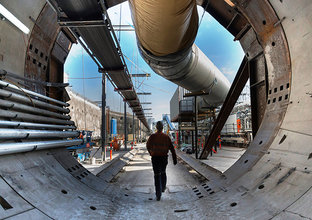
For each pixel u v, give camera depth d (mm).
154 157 4023
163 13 2920
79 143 5305
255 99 5062
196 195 4121
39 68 4406
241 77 7324
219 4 5258
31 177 2691
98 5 4254
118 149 22172
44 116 4113
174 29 3535
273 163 2938
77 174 4113
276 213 2070
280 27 3424
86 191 3611
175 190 4980
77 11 4348
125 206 3475
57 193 2818
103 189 4191
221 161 9992
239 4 4055
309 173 2156
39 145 3207
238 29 5492
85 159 11688
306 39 2891
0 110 2699
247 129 21031
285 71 3416
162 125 4219
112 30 5559
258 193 2672
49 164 3473
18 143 2756
